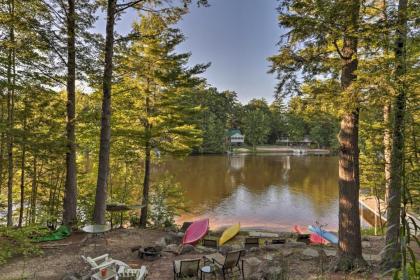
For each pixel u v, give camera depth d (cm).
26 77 823
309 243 916
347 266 605
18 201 1194
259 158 5491
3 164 973
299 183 2967
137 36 901
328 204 2153
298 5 548
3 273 591
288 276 559
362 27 520
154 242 859
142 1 891
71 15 816
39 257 682
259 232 1261
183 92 1256
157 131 1192
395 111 294
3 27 783
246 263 671
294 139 8131
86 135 1168
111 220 1351
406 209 231
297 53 610
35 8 812
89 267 629
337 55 655
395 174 259
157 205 1439
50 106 972
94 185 1329
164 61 1095
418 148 245
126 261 698
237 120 8038
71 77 874
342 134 632
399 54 510
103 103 895
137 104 1186
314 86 629
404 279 218
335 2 508
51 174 1197
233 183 2950
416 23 495
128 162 1312
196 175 3397
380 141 862
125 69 991
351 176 621
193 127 1295
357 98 521
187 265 569
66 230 859
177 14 935
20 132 804
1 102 877
